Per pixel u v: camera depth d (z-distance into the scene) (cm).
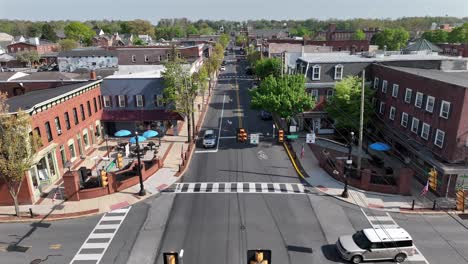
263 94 4378
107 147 4319
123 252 2303
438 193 3067
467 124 2888
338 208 2861
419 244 2356
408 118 3753
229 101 6931
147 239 2444
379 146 3591
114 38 16488
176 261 1616
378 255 2175
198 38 18600
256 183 3325
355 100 4059
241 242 2394
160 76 4784
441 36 12900
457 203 2814
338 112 4181
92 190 3030
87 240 2444
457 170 2894
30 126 2966
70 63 9006
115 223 2661
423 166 3403
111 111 4738
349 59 4900
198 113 5959
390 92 4150
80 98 4059
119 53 9000
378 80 4481
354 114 4078
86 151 4222
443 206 2873
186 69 4594
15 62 11375
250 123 5378
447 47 9794
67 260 2227
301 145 4372
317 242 2395
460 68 4653
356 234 2308
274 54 9256
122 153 4103
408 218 2702
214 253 2275
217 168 3684
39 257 2258
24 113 2617
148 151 4188
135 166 3438
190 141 4384
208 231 2531
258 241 2405
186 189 3216
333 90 4541
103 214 2797
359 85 4141
